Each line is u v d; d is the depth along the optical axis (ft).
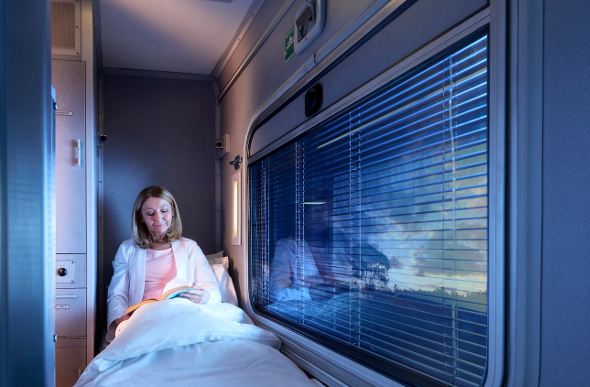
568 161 2.66
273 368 6.22
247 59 10.37
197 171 14.21
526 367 2.86
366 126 5.06
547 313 2.80
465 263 3.52
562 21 2.72
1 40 1.38
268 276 9.13
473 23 3.33
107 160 13.43
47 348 2.03
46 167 1.97
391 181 4.59
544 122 2.86
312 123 6.46
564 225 2.68
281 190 8.30
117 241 13.30
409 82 4.28
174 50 12.12
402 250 4.37
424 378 4.02
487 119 3.17
